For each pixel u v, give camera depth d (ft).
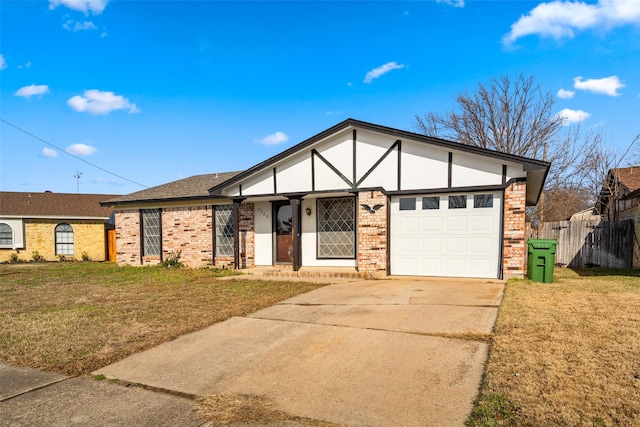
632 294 24.68
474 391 11.66
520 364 13.24
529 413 10.12
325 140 37.88
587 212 83.82
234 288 31.96
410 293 26.89
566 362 13.24
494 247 32.35
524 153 79.82
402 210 35.55
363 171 36.52
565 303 22.03
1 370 14.64
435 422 10.06
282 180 40.14
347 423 10.22
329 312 22.21
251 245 44.98
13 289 34.65
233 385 12.84
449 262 33.83
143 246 53.42
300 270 38.55
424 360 14.25
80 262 72.79
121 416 10.98
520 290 26.55
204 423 10.47
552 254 30.30
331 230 40.98
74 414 11.14
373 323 19.40
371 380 12.78
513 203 31.35
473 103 83.46
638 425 9.39
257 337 17.99
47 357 15.88
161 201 50.60
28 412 11.31
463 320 19.20
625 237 44.16
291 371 13.84
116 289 33.32
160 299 27.86
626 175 59.31
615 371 12.41
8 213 76.02
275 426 10.22
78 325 20.65
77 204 85.46
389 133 34.68
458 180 33.06
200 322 20.97
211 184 52.34
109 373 14.17
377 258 35.50
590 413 9.99
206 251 48.37
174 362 15.14
